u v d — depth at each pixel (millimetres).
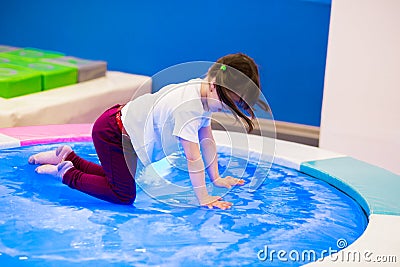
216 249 1942
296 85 4109
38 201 2262
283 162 2713
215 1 4215
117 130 2238
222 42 4270
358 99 3309
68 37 4773
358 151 3389
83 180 2309
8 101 3387
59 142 2859
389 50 3164
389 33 3143
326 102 3398
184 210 2232
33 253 1870
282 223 2160
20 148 2764
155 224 2111
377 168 2611
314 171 2596
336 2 3227
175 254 1899
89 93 3703
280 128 4203
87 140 2910
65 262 1823
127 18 4535
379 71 3219
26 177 2469
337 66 3314
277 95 4188
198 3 4273
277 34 4078
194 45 4363
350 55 3268
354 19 3209
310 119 4121
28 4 4836
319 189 2482
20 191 2338
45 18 4805
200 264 1841
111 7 4562
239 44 4215
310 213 2254
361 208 2293
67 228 2051
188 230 2074
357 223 2184
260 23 4113
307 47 4016
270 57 4141
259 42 4148
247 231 2084
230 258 1886
